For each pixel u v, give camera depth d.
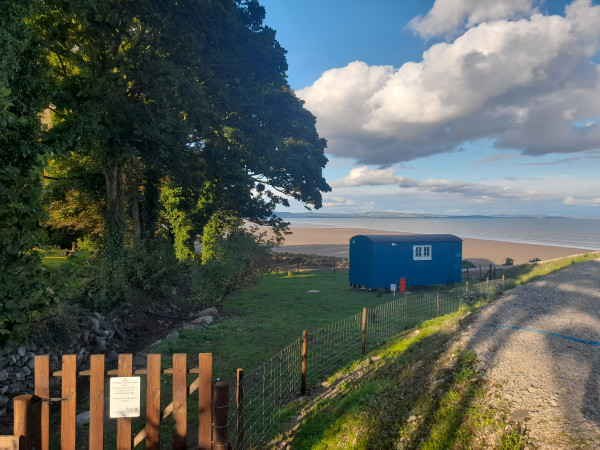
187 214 28.47
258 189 36.56
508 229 193.50
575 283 15.41
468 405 6.12
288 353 12.60
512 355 7.69
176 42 19.78
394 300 23.55
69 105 16.75
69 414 4.66
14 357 10.41
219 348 13.09
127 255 20.41
